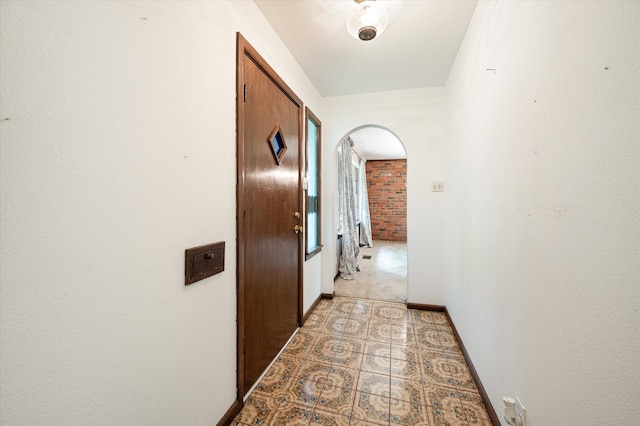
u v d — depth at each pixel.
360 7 1.39
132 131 0.79
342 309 2.63
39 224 0.59
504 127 1.16
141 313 0.83
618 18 0.57
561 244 0.77
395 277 3.82
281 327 1.87
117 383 0.76
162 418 0.90
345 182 4.02
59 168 0.62
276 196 1.77
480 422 1.27
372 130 4.31
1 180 0.53
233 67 1.27
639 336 0.54
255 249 1.51
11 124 0.54
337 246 3.85
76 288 0.66
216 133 1.15
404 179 7.15
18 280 0.56
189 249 1.01
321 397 1.43
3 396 0.54
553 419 0.81
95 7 0.68
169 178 0.92
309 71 2.28
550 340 0.82
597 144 0.63
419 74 2.34
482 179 1.45
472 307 1.63
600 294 0.63
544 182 0.85
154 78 0.85
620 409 0.58
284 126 1.89
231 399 1.28
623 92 0.56
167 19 0.90
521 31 1.01
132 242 0.79
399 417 1.29
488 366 1.35
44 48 0.59
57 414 0.63
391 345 1.95
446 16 1.60
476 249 1.56
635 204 0.54
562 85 0.76
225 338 1.23
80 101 0.65
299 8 1.52
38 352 0.59
